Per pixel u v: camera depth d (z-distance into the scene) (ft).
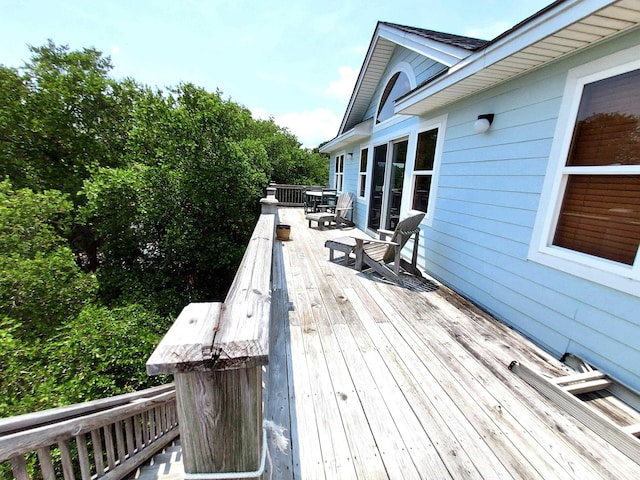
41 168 24.97
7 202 13.21
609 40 6.13
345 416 5.08
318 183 62.80
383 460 4.31
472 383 6.02
